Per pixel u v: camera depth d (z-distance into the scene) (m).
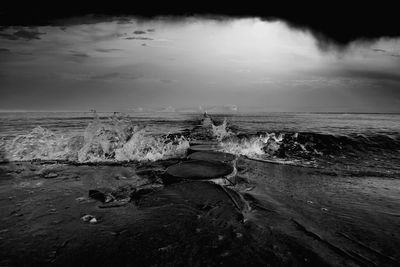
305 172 4.77
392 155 7.14
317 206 2.86
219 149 7.02
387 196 3.29
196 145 7.44
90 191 3.12
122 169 4.66
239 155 6.53
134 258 1.64
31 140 6.78
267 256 1.71
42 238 1.93
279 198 3.13
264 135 9.57
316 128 14.51
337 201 3.06
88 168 4.76
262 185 3.76
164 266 1.55
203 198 2.78
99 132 6.75
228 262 1.61
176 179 3.53
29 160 5.51
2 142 6.88
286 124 19.89
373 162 6.09
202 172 3.74
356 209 2.78
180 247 1.79
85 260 1.62
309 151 7.42
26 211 2.53
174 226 2.14
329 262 1.67
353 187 3.75
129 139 6.62
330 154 7.17
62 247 1.79
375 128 14.55
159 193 2.94
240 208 2.59
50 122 18.81
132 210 2.53
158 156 5.92
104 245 1.82
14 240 1.91
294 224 2.31
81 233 2.02
